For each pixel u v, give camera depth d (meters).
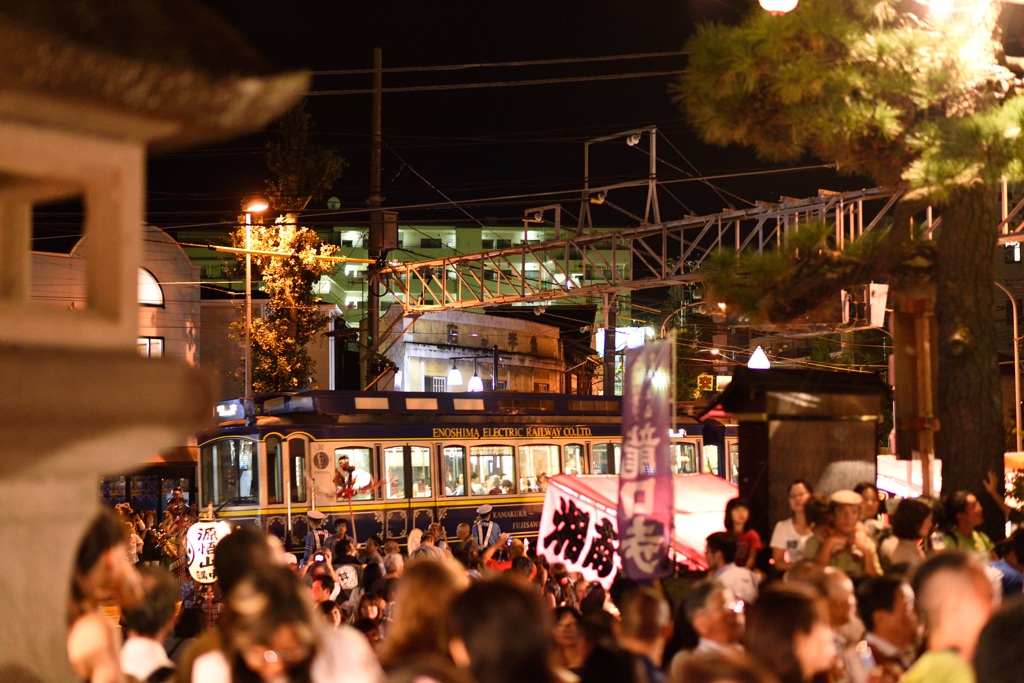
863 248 10.01
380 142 32.59
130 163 2.26
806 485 8.55
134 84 2.02
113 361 2.17
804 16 8.83
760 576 7.78
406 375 51.09
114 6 2.00
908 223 9.80
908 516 8.25
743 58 8.93
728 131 9.50
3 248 2.62
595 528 12.39
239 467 23.22
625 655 4.39
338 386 44.62
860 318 13.64
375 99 32.41
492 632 3.31
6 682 2.73
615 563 12.12
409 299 34.91
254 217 37.28
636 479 8.26
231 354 40.69
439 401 25.25
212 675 3.84
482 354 55.94
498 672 3.29
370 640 8.84
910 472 10.38
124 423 2.18
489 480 25.58
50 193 2.53
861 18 9.35
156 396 2.23
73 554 2.90
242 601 3.61
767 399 9.18
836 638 5.86
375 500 23.73
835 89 8.91
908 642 5.45
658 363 8.23
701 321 43.59
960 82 9.01
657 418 8.20
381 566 14.56
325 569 13.14
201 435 23.91
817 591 4.69
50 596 2.84
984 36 9.35
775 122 9.54
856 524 7.75
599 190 31.25
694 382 36.88
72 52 1.93
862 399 9.52
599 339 40.41
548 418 26.92
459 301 34.16
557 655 7.17
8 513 2.77
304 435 23.16
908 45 8.87
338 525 18.86
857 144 9.55
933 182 8.73
